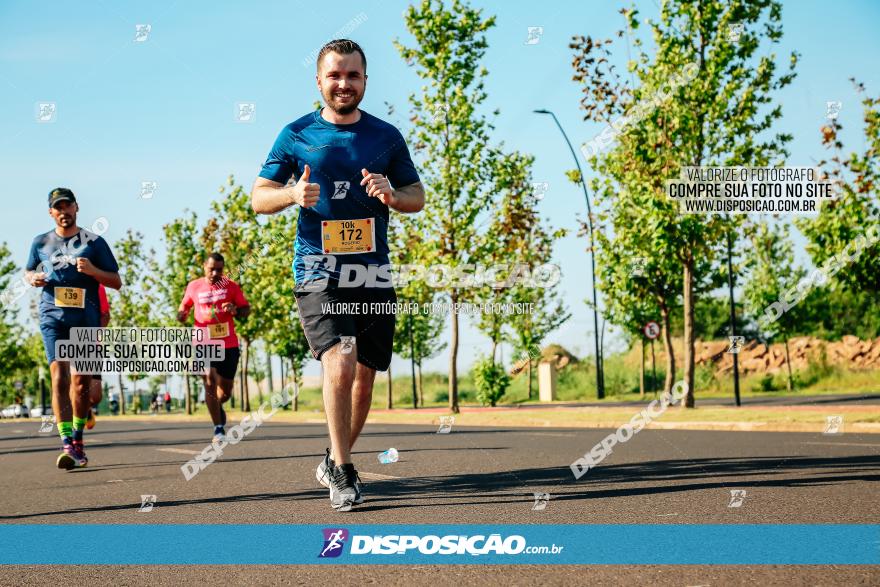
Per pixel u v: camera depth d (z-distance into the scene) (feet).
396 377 169.48
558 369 139.23
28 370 146.41
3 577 11.19
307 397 162.09
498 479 20.21
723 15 55.36
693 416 52.49
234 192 97.55
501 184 70.23
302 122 16.57
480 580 10.27
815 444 29.86
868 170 39.24
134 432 58.85
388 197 15.34
